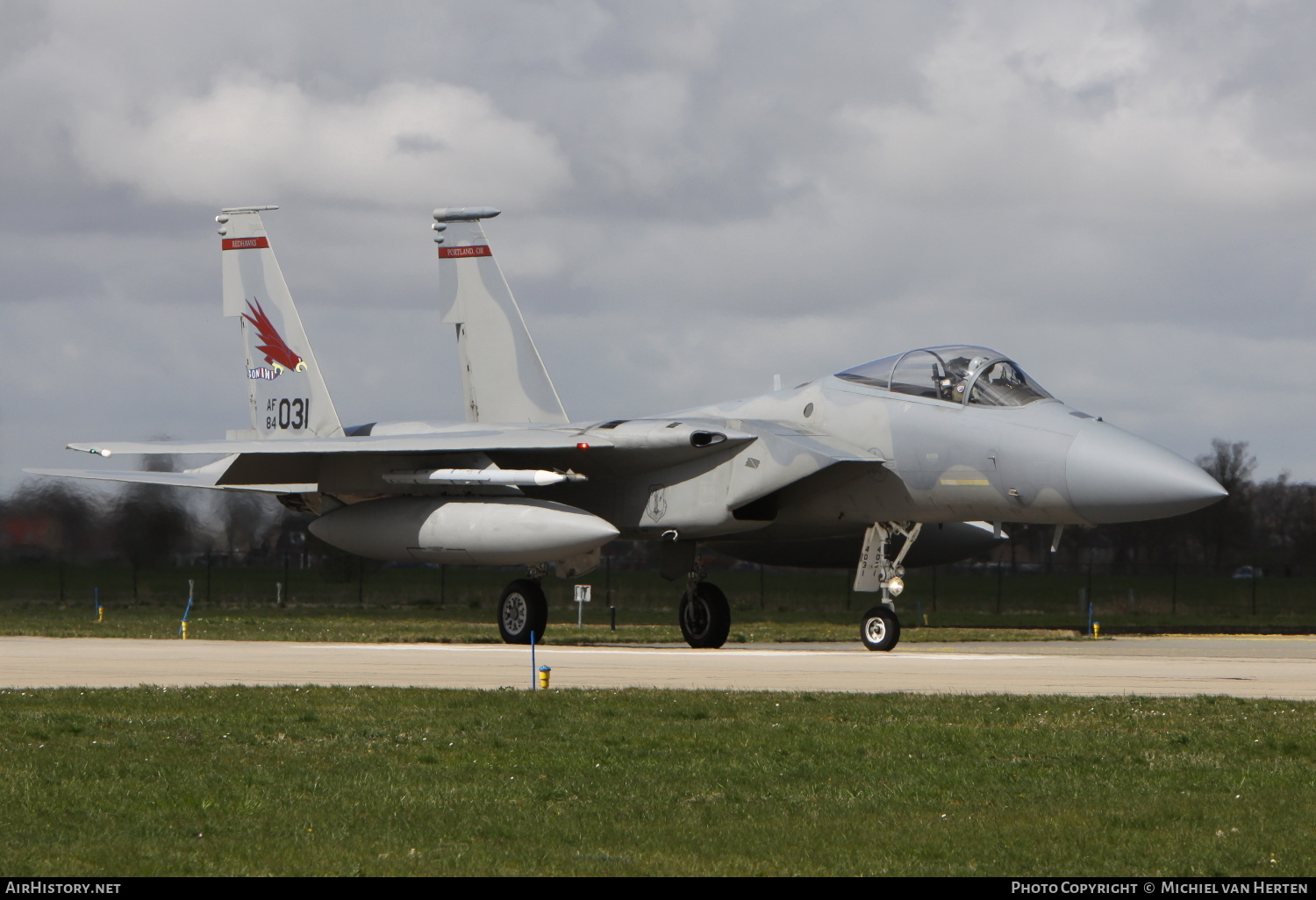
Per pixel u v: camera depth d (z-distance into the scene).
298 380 93.25
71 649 71.94
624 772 31.34
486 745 34.75
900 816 27.12
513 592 81.25
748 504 75.19
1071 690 48.09
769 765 32.09
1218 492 63.75
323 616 117.75
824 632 97.06
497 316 95.44
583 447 75.00
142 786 29.42
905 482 71.81
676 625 109.06
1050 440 66.88
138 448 80.12
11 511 132.38
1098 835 25.58
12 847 24.22
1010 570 189.88
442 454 80.75
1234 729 37.31
